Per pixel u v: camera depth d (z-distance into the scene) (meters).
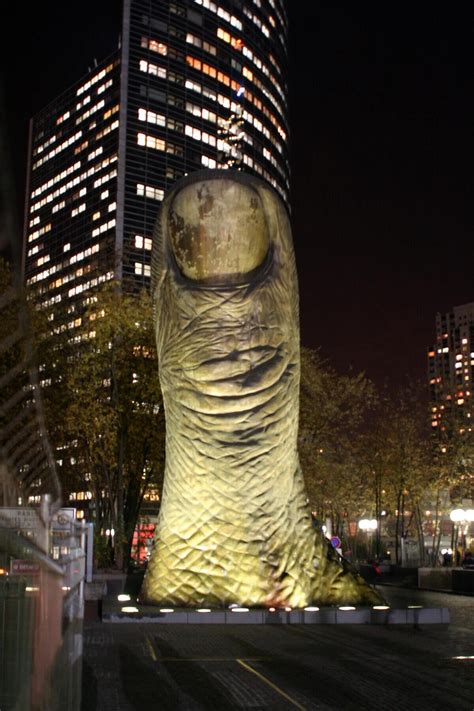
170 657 11.09
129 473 33.53
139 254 112.62
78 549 8.30
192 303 16.42
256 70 134.62
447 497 49.12
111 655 11.19
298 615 15.11
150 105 118.56
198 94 124.00
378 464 48.00
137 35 119.81
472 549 51.09
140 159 116.19
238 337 16.25
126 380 31.50
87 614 15.84
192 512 16.28
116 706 7.81
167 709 7.73
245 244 16.31
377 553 48.50
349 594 16.42
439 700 8.29
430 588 32.72
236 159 30.89
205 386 16.19
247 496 16.16
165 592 16.02
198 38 126.00
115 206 113.69
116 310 30.94
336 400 41.31
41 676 2.96
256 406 16.19
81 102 126.25
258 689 8.83
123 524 30.17
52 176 130.12
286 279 16.86
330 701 8.20
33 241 131.88
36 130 137.62
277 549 16.09
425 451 47.12
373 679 9.52
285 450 16.50
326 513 53.75
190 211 16.33
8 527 1.90
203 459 16.23
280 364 16.44
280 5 146.38
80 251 119.69
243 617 14.97
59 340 21.44
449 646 12.52
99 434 29.38
